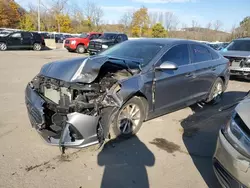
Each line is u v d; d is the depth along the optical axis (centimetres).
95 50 1530
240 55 846
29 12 5116
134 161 323
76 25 5444
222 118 499
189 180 291
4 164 300
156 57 402
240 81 923
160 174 299
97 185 273
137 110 381
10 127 402
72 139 296
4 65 1066
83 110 300
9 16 4750
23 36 1900
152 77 381
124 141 374
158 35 4731
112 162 317
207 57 530
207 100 556
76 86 312
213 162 269
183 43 466
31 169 294
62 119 315
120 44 489
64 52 1911
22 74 869
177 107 457
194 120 483
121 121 366
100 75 346
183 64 451
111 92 321
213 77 541
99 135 315
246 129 236
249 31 3325
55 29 5159
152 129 427
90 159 321
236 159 227
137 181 283
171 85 420
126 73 364
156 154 344
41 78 363
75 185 270
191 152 356
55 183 271
